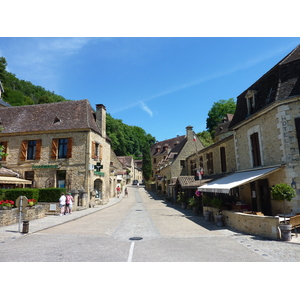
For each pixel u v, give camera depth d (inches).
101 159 949.8
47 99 3026.6
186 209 781.3
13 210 494.9
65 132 869.8
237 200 566.6
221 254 265.3
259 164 492.1
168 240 342.3
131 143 3550.7
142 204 980.6
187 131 1293.1
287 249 281.4
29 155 894.4
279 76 445.7
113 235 381.7
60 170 858.8
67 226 474.0
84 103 959.0
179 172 1195.9
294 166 394.0
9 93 2600.9
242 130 565.0
